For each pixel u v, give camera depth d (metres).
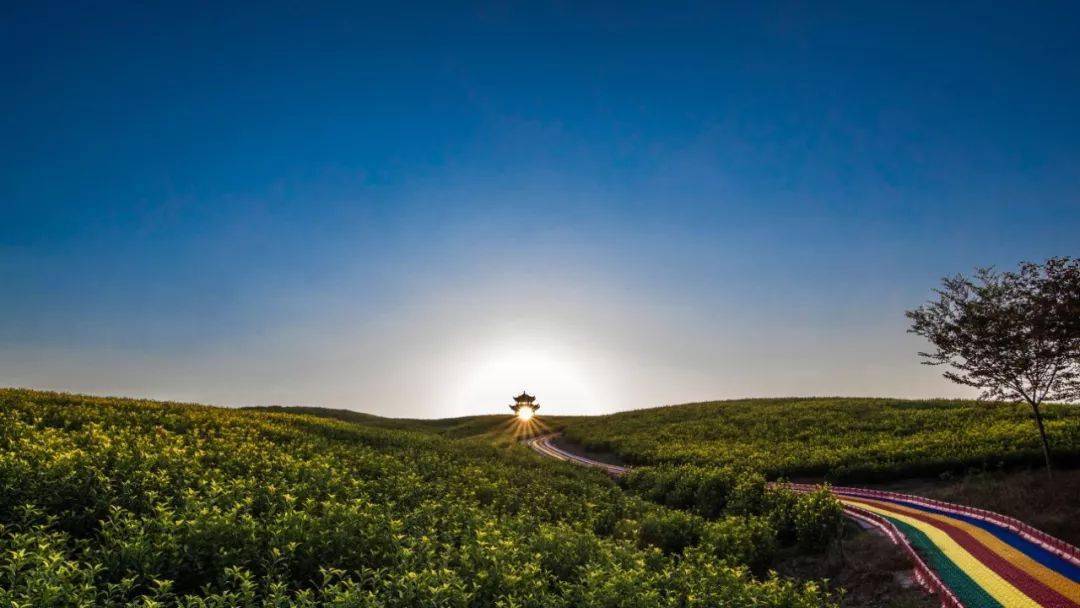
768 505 26.11
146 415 29.66
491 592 9.08
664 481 34.25
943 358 28.77
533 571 9.71
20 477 11.33
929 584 15.91
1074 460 31.34
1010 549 18.50
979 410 55.16
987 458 33.69
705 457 49.38
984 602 13.98
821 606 11.66
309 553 9.56
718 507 28.70
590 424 89.19
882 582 17.27
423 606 7.87
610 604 9.19
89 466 12.80
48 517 9.39
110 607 7.11
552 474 36.44
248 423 33.22
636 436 68.31
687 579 11.24
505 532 13.81
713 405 88.19
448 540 12.66
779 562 21.00
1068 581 15.16
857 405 68.69
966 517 24.16
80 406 28.64
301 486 14.86
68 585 6.80
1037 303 25.17
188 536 9.12
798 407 73.06
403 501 17.66
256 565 9.18
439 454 36.47
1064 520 19.88
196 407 40.81
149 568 8.22
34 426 19.41
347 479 18.03
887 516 25.89
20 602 6.52
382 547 10.66
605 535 20.59
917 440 44.06
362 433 39.94
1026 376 26.91
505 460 39.75
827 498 24.36
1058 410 49.09
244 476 16.81
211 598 7.46
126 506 11.50
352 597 7.53
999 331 26.50
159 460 15.69
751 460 45.50
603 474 42.50
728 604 10.13
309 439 31.72
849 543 22.20
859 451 42.91
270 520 11.45
